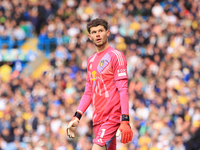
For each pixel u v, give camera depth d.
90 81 7.75
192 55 31.34
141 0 35.94
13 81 29.28
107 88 7.36
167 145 23.30
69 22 34.41
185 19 35.19
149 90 27.44
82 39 32.59
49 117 24.81
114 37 32.56
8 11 35.00
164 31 33.38
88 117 24.47
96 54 7.77
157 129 24.11
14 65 33.47
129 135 6.75
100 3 35.81
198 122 24.48
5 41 34.31
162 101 26.27
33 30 35.09
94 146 7.21
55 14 35.50
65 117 24.84
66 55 31.42
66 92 27.55
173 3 36.56
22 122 24.78
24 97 27.31
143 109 25.33
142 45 32.41
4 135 24.11
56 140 23.52
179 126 24.19
